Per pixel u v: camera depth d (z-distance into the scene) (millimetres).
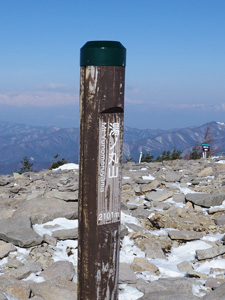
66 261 2613
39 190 4289
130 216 3594
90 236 1758
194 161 6766
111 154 1740
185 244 3070
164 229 3359
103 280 1781
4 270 2523
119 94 1722
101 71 1691
